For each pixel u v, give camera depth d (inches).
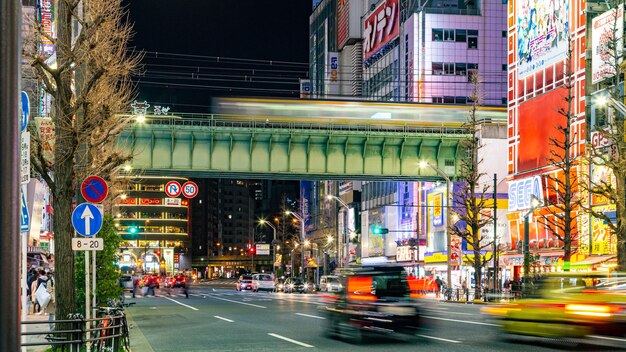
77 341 423.2
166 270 6289.4
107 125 833.5
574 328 650.8
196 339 804.0
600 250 1872.5
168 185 2261.3
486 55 3715.6
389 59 4168.3
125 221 6264.8
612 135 1419.8
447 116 2598.4
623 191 1360.7
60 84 588.4
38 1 1598.2
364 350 666.8
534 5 2372.0
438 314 1141.7
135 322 1112.8
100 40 761.6
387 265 769.6
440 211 2925.7
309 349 683.4
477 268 1952.5
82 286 850.1
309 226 5629.9
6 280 133.2
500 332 741.3
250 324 1012.5
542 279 703.1
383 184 3863.2
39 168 587.5
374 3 4520.2
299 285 2866.6
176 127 2187.5
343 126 2406.5
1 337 130.8
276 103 2354.8
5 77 137.9
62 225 599.8
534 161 2333.9
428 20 3693.4
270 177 2429.9
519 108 2443.4
